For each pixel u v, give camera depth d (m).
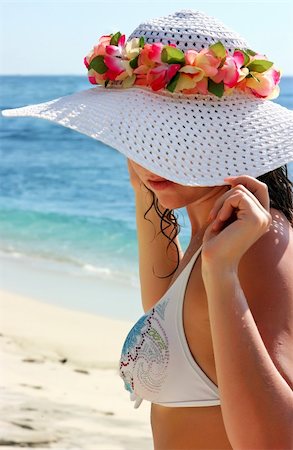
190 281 2.39
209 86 2.38
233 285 2.00
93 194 17.28
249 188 2.10
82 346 7.02
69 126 2.49
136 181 3.05
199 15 2.55
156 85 2.41
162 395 2.47
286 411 1.92
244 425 1.94
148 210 3.00
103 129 2.42
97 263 10.82
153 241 3.05
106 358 6.71
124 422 5.38
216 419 2.37
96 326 7.68
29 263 10.88
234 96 2.44
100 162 22.45
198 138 2.34
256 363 1.95
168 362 2.44
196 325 2.38
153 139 2.35
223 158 2.31
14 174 20.59
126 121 2.40
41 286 9.51
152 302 3.07
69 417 5.40
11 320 7.89
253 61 2.43
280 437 1.91
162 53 2.41
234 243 1.99
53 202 16.27
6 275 10.15
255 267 2.13
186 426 2.43
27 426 5.21
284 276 2.12
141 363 2.50
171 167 2.30
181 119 2.37
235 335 1.96
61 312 8.23
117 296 8.97
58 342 7.13
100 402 5.73
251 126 2.37
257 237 2.02
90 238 12.42
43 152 24.80
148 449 4.90
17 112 2.63
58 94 59.19
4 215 14.65
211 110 2.39
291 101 36.38
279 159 2.31
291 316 2.07
